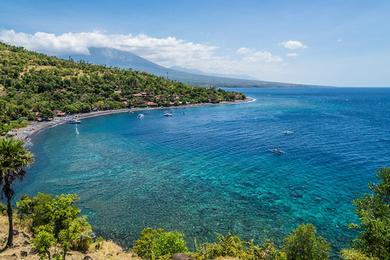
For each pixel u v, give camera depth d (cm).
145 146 12250
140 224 5769
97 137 14212
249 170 8919
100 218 6019
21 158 4538
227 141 12950
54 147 12169
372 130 15350
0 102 16875
